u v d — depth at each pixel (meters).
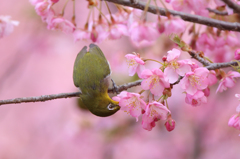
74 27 6.52
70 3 15.20
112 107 6.39
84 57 6.63
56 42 15.34
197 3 5.86
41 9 6.30
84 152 14.24
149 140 13.77
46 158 17.36
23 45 15.59
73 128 12.49
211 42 6.91
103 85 6.36
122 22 6.93
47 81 20.14
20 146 18.20
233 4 5.81
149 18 10.66
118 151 12.95
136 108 4.86
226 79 5.42
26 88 19.56
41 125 18.47
